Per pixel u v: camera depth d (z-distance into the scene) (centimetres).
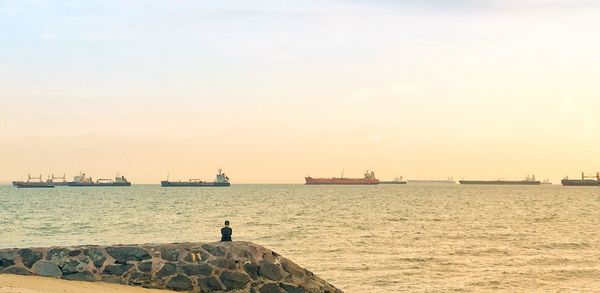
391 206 11419
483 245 4825
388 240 5131
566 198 16225
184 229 6069
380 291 2847
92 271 1738
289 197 16288
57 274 1711
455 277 3266
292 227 6450
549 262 3875
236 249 1847
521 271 3491
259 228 6303
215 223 6944
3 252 1723
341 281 3103
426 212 9475
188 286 1769
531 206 11744
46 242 4644
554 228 6625
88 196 16712
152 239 4984
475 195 18625
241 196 17025
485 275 3341
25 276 1666
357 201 13712
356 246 4647
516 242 5100
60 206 10825
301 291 1812
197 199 14638
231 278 1795
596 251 4494
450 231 6109
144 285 1748
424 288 2938
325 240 5091
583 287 3027
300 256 4031
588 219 8131
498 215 8894
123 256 1780
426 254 4200
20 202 12456
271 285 1809
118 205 11344
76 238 5016
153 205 11400
